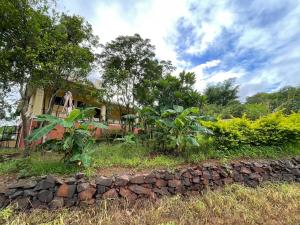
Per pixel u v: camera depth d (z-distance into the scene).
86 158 3.37
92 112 4.44
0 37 4.91
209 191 3.96
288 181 5.00
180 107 5.27
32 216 2.75
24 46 5.22
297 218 3.20
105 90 7.95
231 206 3.50
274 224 3.07
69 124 3.47
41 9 5.39
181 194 3.83
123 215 3.06
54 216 2.83
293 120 6.21
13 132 10.02
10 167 3.50
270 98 16.92
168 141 5.02
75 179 3.16
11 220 2.64
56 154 4.50
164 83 6.04
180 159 4.46
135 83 9.25
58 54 5.51
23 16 4.97
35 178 3.09
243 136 5.22
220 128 4.99
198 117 5.16
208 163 4.44
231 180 4.41
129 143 5.23
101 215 2.96
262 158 5.25
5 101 7.03
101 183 3.25
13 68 5.30
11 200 2.82
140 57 9.68
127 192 3.38
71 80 6.89
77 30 6.44
